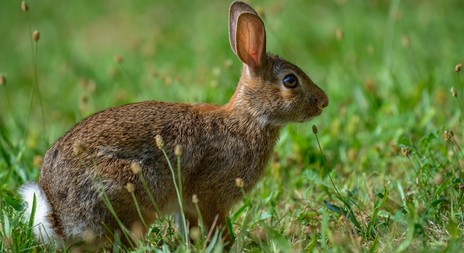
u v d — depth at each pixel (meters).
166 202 10.28
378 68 17.22
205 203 10.52
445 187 10.64
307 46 19.81
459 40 18.72
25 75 21.03
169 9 24.62
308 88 10.96
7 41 24.00
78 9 25.39
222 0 24.62
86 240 9.82
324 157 12.23
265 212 11.03
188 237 9.98
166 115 10.41
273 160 12.45
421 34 19.28
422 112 14.17
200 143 10.45
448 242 9.37
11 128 15.28
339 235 9.47
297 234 10.24
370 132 13.74
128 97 16.80
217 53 19.64
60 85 19.78
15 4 25.75
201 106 10.81
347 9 21.25
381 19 20.34
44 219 9.88
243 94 10.87
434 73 16.19
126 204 9.84
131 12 24.73
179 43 21.11
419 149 12.16
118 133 10.00
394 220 9.85
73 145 9.88
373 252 9.30
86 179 9.73
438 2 21.31
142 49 20.83
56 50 22.45
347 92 16.05
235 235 10.66
